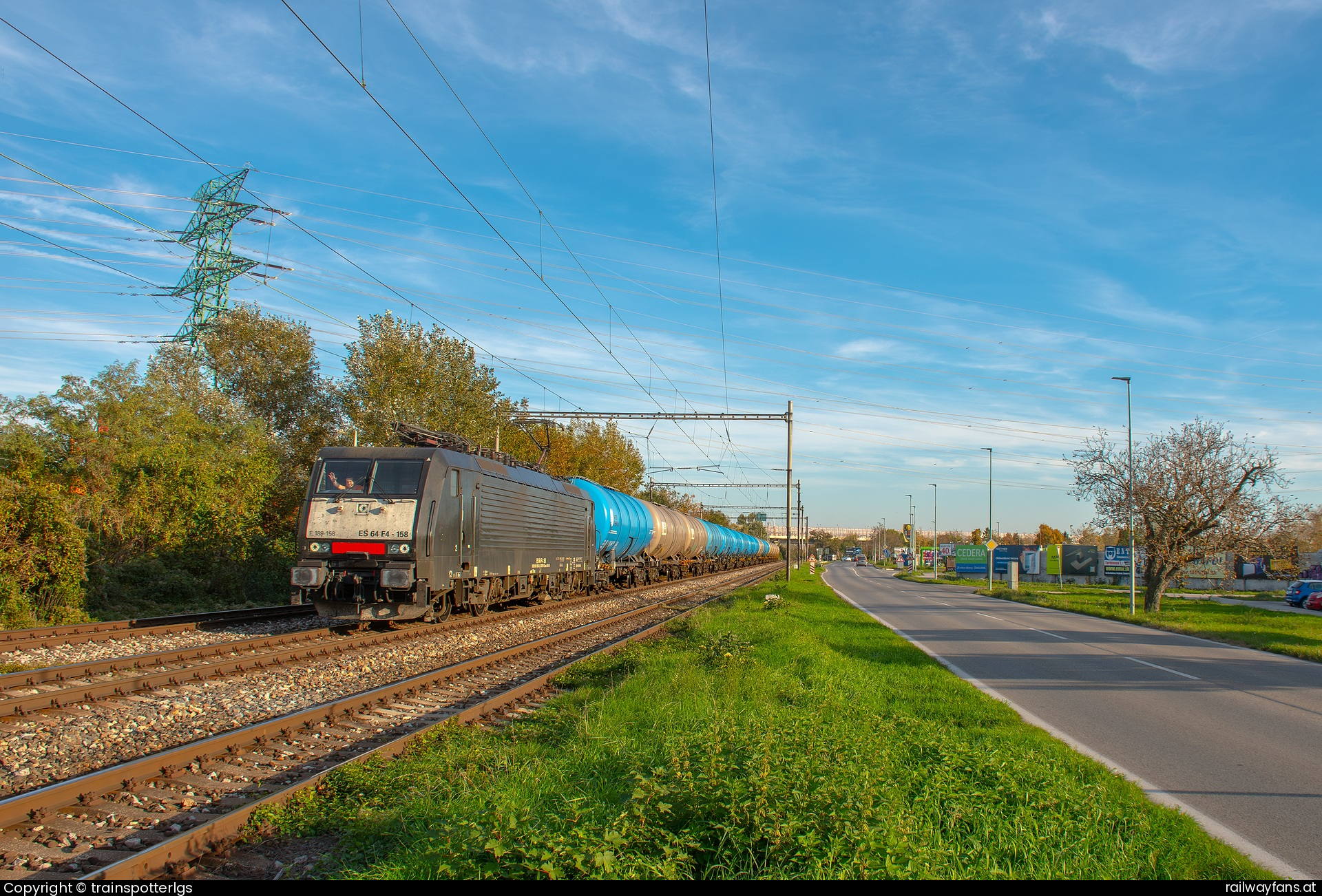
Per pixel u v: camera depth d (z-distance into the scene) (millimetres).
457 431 29656
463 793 5863
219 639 14703
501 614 21234
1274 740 9117
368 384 28656
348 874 4543
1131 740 8914
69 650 12906
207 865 4887
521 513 21188
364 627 17109
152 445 21547
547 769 6555
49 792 5617
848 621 22703
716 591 36906
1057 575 64250
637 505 35000
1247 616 31156
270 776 6695
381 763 6805
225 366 33594
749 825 4727
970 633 21297
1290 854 5512
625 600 28797
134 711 8961
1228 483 31094
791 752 6020
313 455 33062
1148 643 19891
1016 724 9164
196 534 22500
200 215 35469
